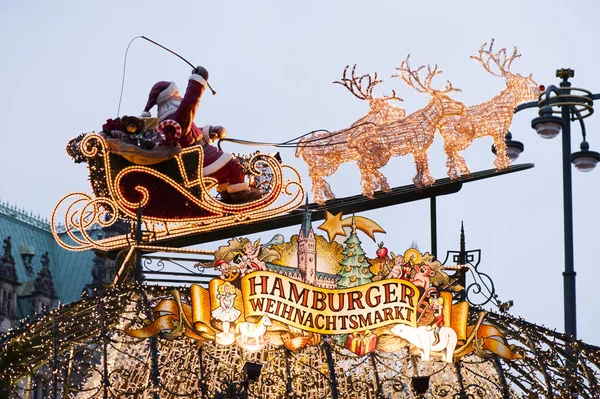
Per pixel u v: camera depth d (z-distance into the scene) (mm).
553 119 58281
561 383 50094
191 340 48312
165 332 46688
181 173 52250
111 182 51812
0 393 49062
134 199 52219
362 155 54531
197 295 47281
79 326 48281
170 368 49062
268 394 49469
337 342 48062
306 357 49906
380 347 48500
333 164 54688
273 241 48500
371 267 48969
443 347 48812
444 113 55000
